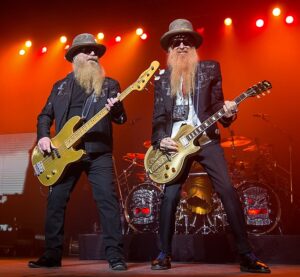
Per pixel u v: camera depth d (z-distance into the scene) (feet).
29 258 16.57
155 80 11.07
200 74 10.57
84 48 11.44
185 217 16.63
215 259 12.92
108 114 10.93
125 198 17.47
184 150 10.10
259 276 8.57
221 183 9.96
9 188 24.13
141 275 8.66
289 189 19.02
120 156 24.06
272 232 16.44
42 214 23.04
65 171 10.70
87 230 21.88
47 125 11.25
